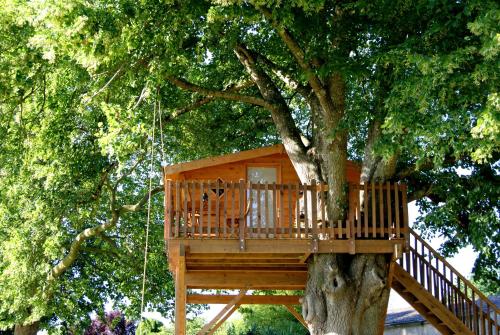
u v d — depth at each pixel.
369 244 15.63
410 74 13.42
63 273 28.16
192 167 17.52
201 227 15.21
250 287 19.72
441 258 17.14
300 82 17.50
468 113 13.23
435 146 12.91
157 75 16.02
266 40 19.34
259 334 34.56
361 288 15.96
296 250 15.33
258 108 22.97
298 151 16.92
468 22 12.71
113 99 19.42
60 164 20.95
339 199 15.92
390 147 13.77
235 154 17.84
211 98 19.77
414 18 14.84
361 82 16.77
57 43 14.94
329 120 16.06
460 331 16.66
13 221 24.42
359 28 16.11
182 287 15.39
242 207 15.29
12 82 17.61
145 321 27.03
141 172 26.50
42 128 19.94
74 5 14.25
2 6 16.73
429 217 17.78
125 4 15.39
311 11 15.12
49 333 30.22
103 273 29.20
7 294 23.86
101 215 26.47
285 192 17.72
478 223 17.28
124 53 15.49
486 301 16.73
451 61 12.16
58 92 19.41
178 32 16.16
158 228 26.91
